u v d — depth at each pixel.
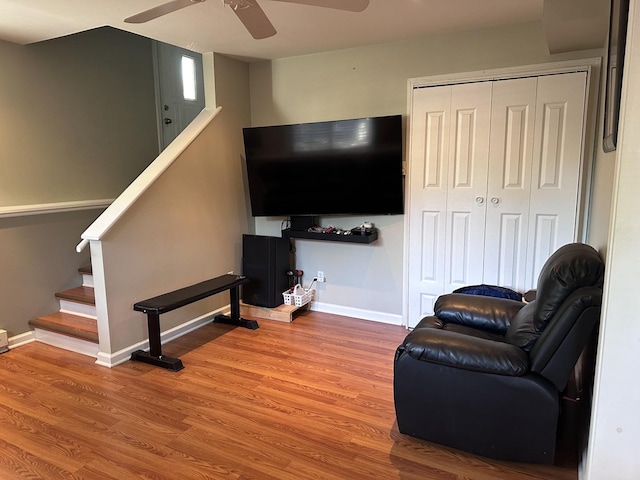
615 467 1.53
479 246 3.53
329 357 3.29
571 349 1.84
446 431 2.12
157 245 3.47
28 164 3.54
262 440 2.29
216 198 4.03
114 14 2.81
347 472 2.04
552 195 3.24
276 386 2.85
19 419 2.48
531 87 3.20
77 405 2.62
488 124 3.37
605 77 2.52
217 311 4.15
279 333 3.78
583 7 2.33
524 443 1.98
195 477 2.01
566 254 2.03
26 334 3.57
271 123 4.30
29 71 3.51
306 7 2.81
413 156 3.66
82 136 3.94
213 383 2.89
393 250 3.91
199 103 5.23
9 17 2.86
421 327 2.58
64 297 3.70
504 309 2.60
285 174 4.02
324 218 4.19
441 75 3.48
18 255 3.49
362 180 3.78
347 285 4.19
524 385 1.92
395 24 3.19
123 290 3.22
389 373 3.03
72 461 2.12
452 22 3.15
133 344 3.33
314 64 3.99
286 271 4.31
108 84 4.14
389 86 3.70
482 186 3.45
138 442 2.27
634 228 1.39
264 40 3.54
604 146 2.39
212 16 2.90
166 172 3.50
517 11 2.95
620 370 1.47
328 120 4.01
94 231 3.04
